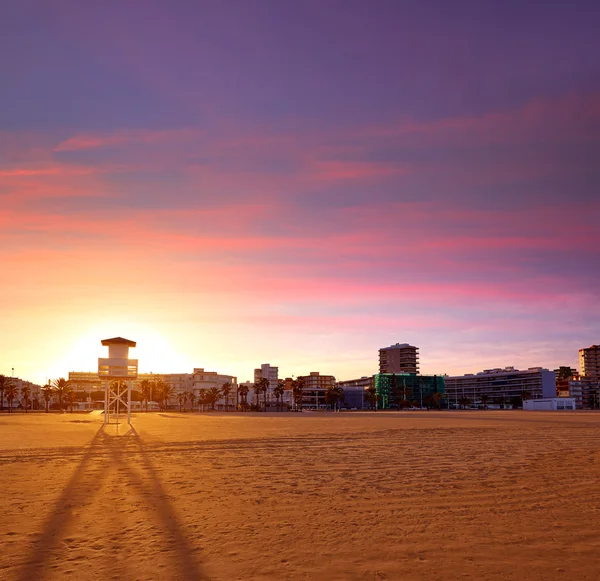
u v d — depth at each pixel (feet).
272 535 35.01
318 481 57.82
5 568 28.45
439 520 38.96
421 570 27.86
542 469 66.28
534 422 214.69
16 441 116.67
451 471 65.05
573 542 32.94
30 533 35.70
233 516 40.65
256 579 26.66
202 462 76.54
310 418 305.73
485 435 132.26
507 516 40.11
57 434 142.20
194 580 26.53
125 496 49.06
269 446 102.89
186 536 34.86
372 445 104.47
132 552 31.30
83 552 31.32
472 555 30.40
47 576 27.14
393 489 52.31
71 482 57.52
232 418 308.60
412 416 340.59
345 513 41.55
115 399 206.18
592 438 119.85
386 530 36.14
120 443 110.83
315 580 26.48
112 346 192.54
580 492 50.01
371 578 26.71
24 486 54.85
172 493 50.70
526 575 27.04
